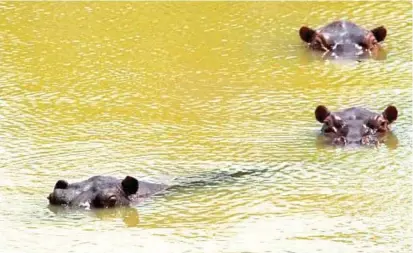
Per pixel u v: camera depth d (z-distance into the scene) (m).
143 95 40.66
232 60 44.47
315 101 39.56
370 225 28.97
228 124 37.38
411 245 27.61
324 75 42.66
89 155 34.66
